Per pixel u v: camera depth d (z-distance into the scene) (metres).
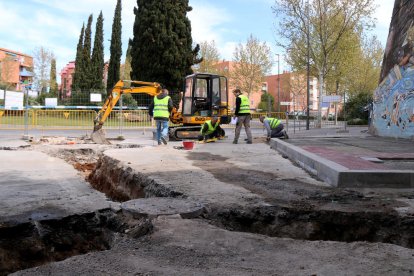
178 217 4.82
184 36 34.06
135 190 7.42
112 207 5.59
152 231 4.36
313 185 6.74
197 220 4.78
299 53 32.97
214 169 8.25
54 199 6.07
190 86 18.34
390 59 17.64
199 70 58.31
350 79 45.31
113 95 17.11
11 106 18.59
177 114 19.08
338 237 5.01
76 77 46.56
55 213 5.32
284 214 5.17
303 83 59.34
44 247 4.89
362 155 9.41
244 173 7.80
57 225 5.13
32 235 4.90
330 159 8.50
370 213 5.04
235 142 15.01
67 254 4.96
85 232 5.25
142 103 33.62
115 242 4.22
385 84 17.83
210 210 5.23
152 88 18.00
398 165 8.07
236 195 5.89
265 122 16.05
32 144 15.44
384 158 8.90
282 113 36.56
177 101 33.19
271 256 3.61
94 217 5.39
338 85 44.72
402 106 15.66
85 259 3.53
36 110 25.89
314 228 5.04
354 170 6.76
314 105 76.88
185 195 5.90
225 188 6.37
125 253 3.67
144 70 33.97
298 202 5.53
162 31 32.91
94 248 5.08
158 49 33.16
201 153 11.19
